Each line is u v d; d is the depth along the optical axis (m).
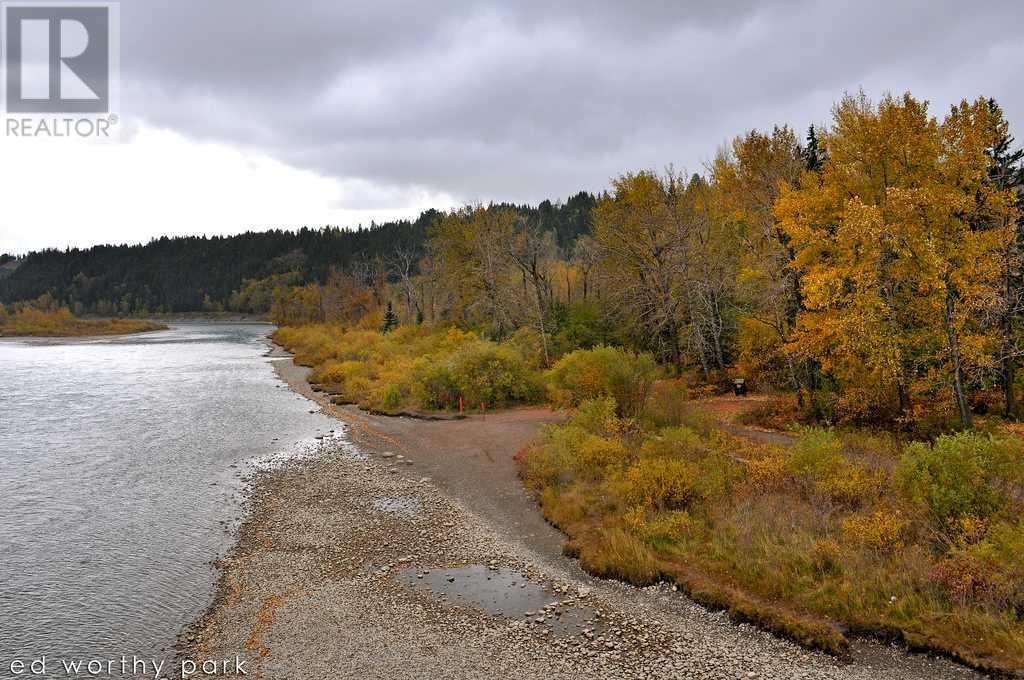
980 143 17.66
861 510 12.39
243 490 16.58
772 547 11.25
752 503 13.23
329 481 17.41
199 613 10.11
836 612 9.42
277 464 19.20
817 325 19.88
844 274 18.31
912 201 16.55
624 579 11.09
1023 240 19.94
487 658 8.76
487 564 11.93
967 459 11.38
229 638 9.34
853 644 8.80
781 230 23.02
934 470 11.60
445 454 20.09
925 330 18.09
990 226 18.97
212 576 11.45
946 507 11.10
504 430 22.73
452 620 9.81
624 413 20.91
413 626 9.64
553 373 25.73
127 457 19.91
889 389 19.70
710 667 8.45
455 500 15.69
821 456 14.04
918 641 8.63
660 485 13.80
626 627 9.55
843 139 20.69
